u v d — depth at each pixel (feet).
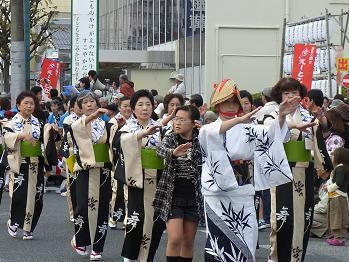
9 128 36.19
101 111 30.96
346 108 40.22
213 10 105.91
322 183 40.24
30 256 33.27
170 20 120.98
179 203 26.04
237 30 106.42
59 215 45.14
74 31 77.71
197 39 109.91
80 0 77.51
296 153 27.25
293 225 27.48
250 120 22.94
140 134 28.17
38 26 136.05
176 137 26.37
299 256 27.76
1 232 39.27
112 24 148.87
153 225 28.66
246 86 106.42
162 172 28.07
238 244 21.86
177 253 25.94
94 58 77.82
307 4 106.32
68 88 65.67
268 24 106.32
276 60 106.52
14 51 67.05
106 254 33.88
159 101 49.90
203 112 44.88
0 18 110.63
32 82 110.83
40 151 36.78
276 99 27.50
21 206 36.88
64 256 33.30
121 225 41.73
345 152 37.22
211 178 22.02
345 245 37.29
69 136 32.04
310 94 34.24
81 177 31.86
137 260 29.60
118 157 29.48
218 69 106.11
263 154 22.66
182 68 116.26
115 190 36.37
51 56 110.93
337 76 66.54
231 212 21.94
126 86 58.85
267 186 23.12
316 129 27.76
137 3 132.67
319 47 71.00
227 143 21.86
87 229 32.04
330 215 37.19
